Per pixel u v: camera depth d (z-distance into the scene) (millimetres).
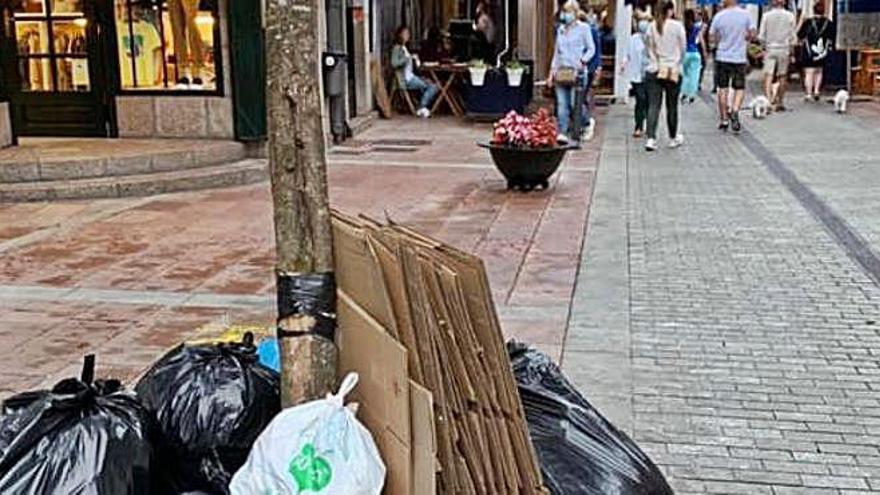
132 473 2184
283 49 2178
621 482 2459
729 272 6160
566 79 11867
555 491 2363
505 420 2221
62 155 9352
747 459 3570
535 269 6211
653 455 3598
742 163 10547
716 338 4902
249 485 2090
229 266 6387
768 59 15734
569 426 2613
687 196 8672
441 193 8891
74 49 10586
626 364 4527
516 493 2215
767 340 4875
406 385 2041
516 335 4930
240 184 9633
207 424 2344
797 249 6758
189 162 9656
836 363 4551
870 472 3469
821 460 3562
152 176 9258
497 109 14594
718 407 4039
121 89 10578
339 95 12266
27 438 2172
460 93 15539
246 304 5500
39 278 6117
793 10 23656
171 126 10539
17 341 4867
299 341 2244
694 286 5844
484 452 2166
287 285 2250
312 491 2006
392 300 2074
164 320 5203
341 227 2252
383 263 2090
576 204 8305
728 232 7277
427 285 2117
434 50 16109
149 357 4602
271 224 7691
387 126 14234
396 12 16203
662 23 11367
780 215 7867
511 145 8789
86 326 5109
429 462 2006
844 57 18734
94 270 6312
